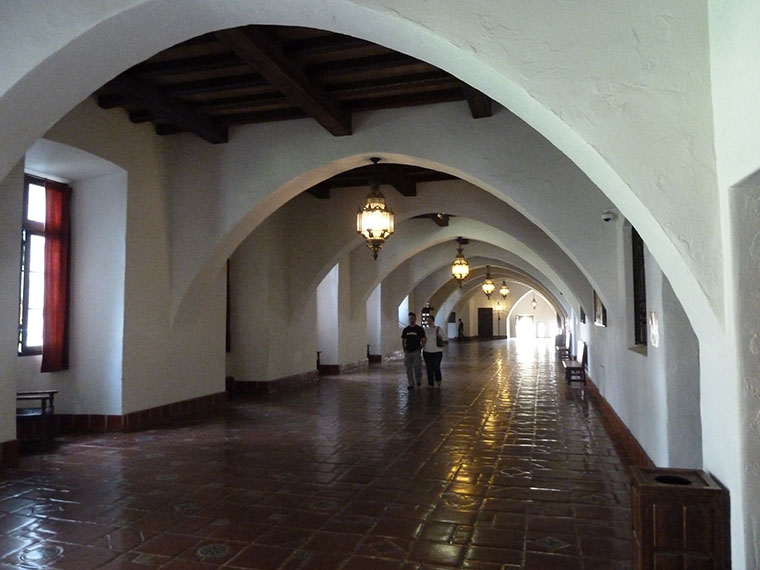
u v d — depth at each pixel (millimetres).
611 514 4324
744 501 2615
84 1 3734
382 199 7926
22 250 7324
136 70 6062
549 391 11344
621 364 6914
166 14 3660
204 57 5836
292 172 7730
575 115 3029
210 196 8117
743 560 2611
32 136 4285
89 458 5977
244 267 11328
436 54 3428
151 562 3490
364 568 3416
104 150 7148
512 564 3473
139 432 7316
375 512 4371
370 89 6441
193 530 4000
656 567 2818
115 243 7602
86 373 7637
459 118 7156
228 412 8891
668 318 4445
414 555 3598
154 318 8055
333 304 14766
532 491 4887
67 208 7777
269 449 6395
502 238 13672
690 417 4387
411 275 18828
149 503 4559
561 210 6941
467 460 5922
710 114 2873
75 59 3900
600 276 6848
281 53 5461
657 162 2914
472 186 10234
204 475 5348
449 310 28797
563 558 3553
